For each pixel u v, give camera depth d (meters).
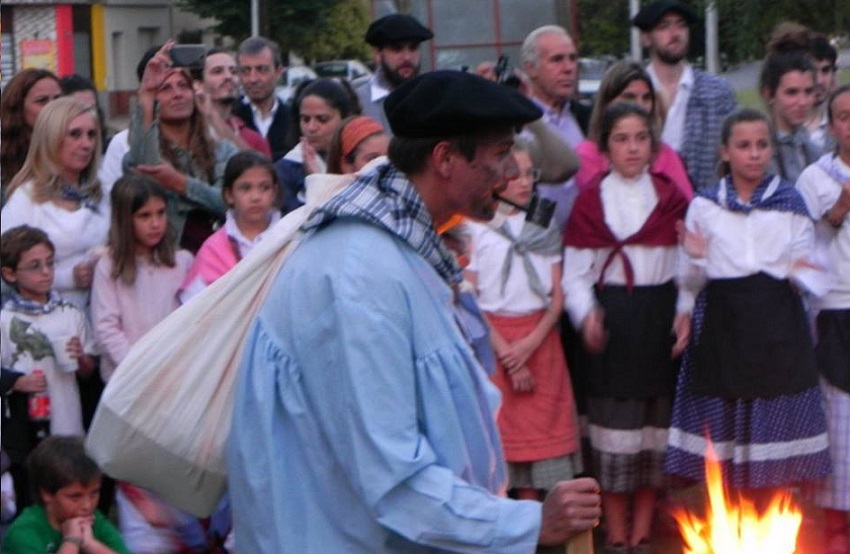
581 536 5.42
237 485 5.59
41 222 10.21
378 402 5.16
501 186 5.57
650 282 10.39
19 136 10.86
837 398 10.29
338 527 5.38
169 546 7.08
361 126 9.58
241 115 14.41
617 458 10.43
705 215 10.15
